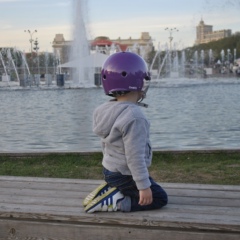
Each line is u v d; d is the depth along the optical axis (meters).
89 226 2.75
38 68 51.31
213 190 3.28
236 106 16.88
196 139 9.51
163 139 9.51
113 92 2.78
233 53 69.62
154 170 5.63
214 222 2.56
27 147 8.82
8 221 2.88
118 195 2.79
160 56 45.34
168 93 24.34
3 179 3.68
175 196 3.13
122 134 2.66
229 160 6.09
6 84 35.06
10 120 13.41
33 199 3.11
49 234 2.82
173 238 2.62
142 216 2.69
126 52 2.85
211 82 36.41
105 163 2.85
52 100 20.81
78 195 3.20
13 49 42.22
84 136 9.96
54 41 77.00
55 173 5.53
